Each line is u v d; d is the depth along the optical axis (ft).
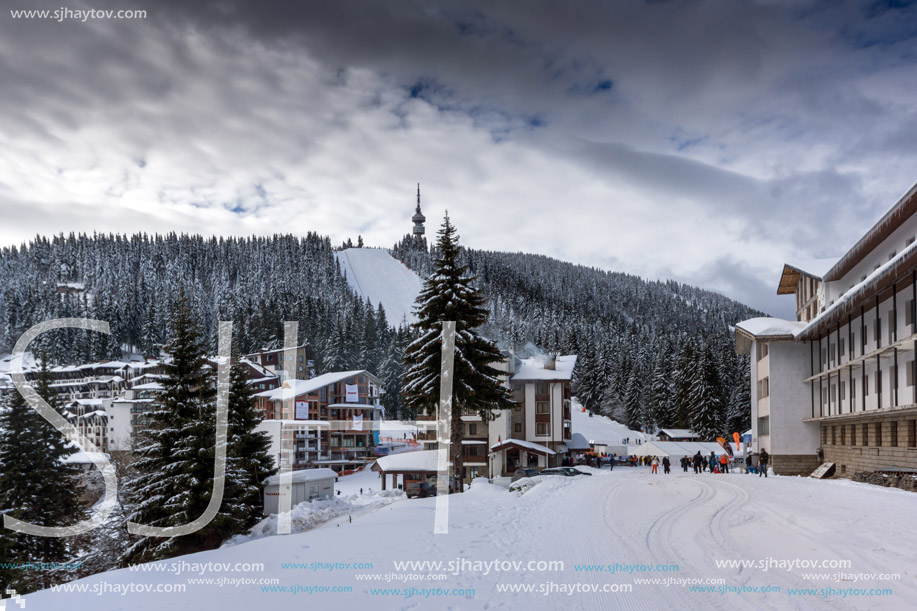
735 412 384.68
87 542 126.00
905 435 118.52
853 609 31.91
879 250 144.05
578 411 476.54
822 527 58.75
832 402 157.69
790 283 216.13
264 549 52.19
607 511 74.43
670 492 97.71
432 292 117.70
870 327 137.28
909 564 42.50
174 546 98.07
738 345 219.00
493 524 66.39
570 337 573.74
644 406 438.40
